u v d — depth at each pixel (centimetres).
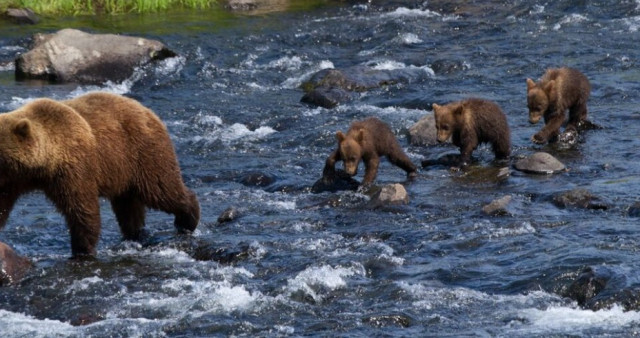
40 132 2222
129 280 2230
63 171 2267
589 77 4288
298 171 3209
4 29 5575
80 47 4762
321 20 5941
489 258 2250
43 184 2291
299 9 6338
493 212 2578
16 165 2198
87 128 2303
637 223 2438
